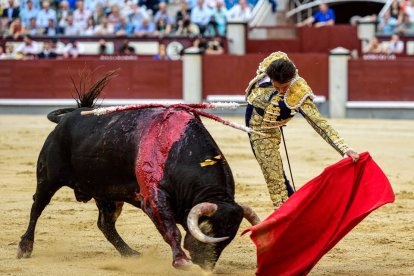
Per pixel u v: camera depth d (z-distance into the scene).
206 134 8.87
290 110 9.06
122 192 9.38
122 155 9.19
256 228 8.10
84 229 11.85
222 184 8.53
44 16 33.44
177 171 8.66
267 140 9.30
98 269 9.32
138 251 10.44
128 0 33.62
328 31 33.75
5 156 19.78
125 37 32.53
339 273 9.24
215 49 32.22
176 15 33.50
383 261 9.88
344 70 30.75
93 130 9.54
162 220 8.62
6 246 10.64
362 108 30.72
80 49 32.72
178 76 31.44
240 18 33.38
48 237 11.27
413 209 13.44
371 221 12.43
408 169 18.23
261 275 8.43
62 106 31.84
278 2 36.38
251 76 31.16
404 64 30.36
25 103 32.09
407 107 30.36
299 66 31.06
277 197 9.32
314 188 8.38
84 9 33.66
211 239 7.70
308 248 8.43
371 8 40.41
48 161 9.94
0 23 33.59
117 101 31.47
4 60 32.09
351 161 8.52
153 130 8.98
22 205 13.65
